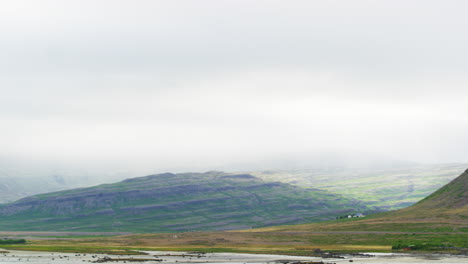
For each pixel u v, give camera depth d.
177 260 186.88
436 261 164.62
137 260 186.00
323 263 163.12
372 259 175.50
